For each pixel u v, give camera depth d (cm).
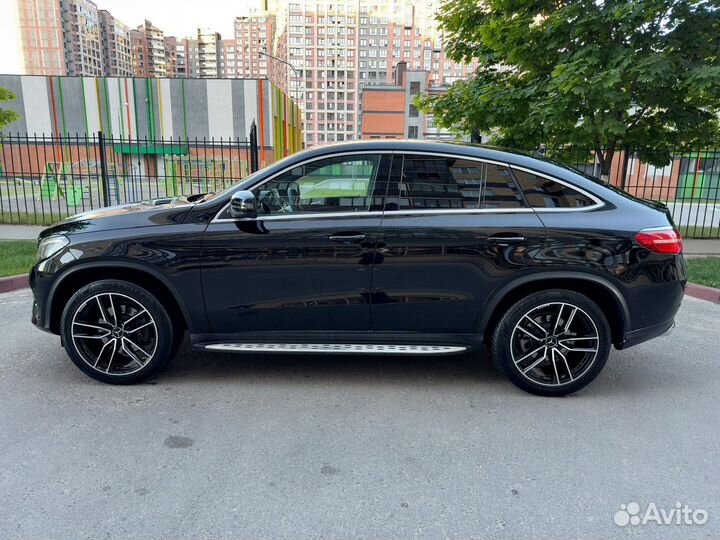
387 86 8600
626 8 706
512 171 343
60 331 366
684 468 270
